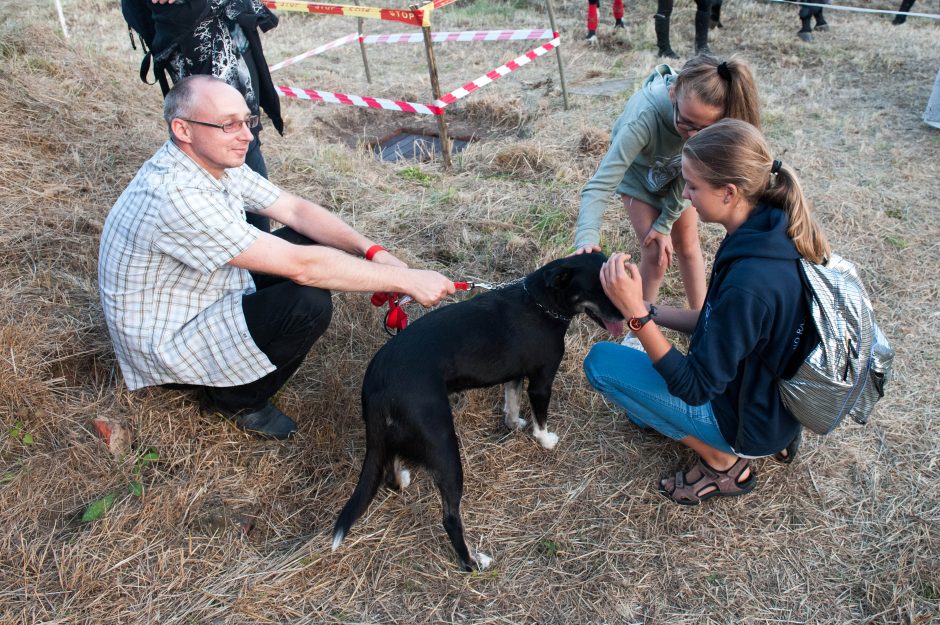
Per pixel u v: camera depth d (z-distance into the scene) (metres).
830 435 3.02
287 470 2.81
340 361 3.27
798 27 8.77
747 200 2.22
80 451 2.65
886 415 3.11
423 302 2.73
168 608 2.28
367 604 2.36
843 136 5.78
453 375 2.64
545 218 4.44
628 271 2.27
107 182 4.15
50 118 4.50
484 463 2.94
